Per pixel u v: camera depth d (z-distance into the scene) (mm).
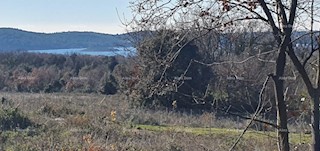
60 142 12141
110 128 14906
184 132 15180
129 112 19922
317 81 4664
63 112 19297
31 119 16422
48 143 12188
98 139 12961
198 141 12867
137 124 18219
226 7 4512
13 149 11992
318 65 4633
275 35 4590
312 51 4645
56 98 25406
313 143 4684
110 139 13547
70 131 14086
